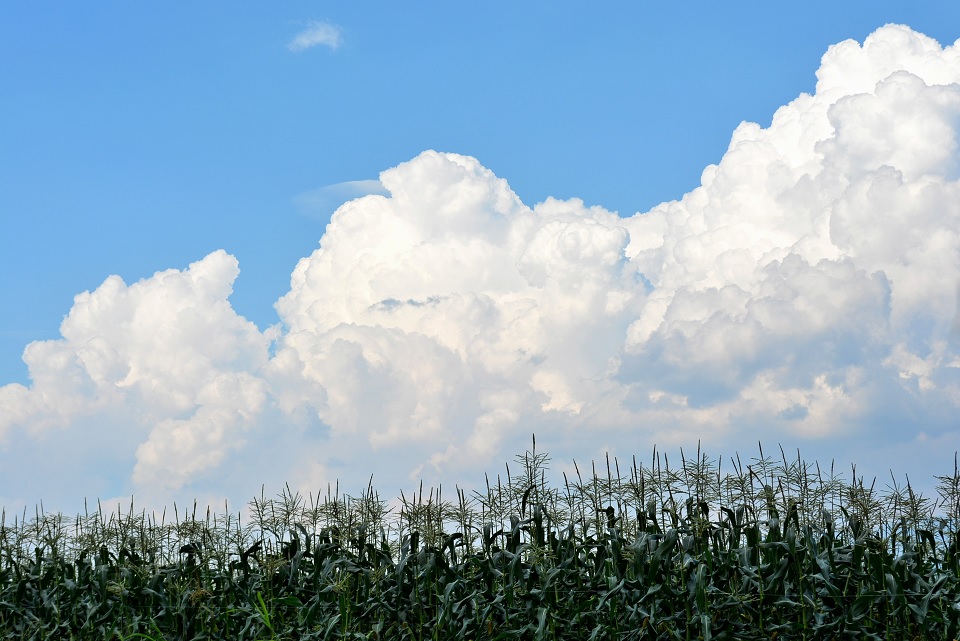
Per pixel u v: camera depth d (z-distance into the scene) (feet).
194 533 32.48
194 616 29.84
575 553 28.04
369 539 31.09
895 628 24.77
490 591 27.48
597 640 25.16
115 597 30.86
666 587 25.22
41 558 33.37
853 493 27.35
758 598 25.03
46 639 29.96
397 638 27.50
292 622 29.09
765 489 27.76
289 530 31.40
